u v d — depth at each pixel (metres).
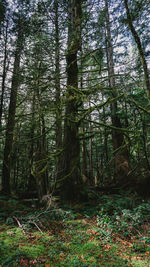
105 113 12.25
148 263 3.34
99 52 8.24
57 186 7.54
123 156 11.15
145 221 5.42
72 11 7.94
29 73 8.15
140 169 9.99
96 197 8.10
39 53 7.93
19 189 11.87
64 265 3.20
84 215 6.03
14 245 3.77
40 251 3.63
